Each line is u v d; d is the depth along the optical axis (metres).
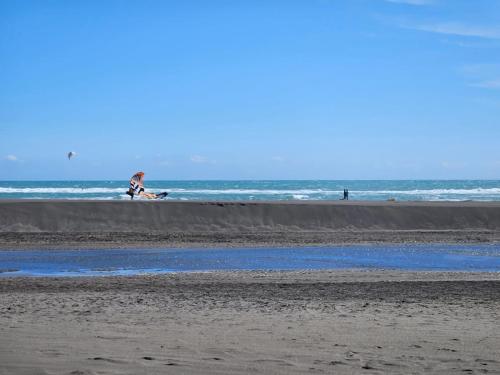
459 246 30.44
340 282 17.72
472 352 7.09
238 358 6.54
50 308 11.81
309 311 11.41
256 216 40.59
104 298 13.62
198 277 19.31
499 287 16.20
